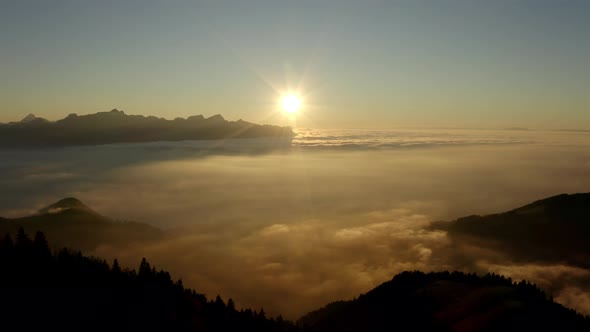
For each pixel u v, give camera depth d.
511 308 104.50
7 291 94.44
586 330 98.75
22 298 92.88
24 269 105.31
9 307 88.94
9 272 102.62
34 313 88.69
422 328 106.81
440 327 105.00
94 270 114.31
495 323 100.94
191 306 110.44
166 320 98.25
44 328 84.88
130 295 103.88
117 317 93.44
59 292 98.12
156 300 105.62
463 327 102.62
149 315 97.56
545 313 105.00
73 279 105.81
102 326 89.31
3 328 82.50
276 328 117.69
